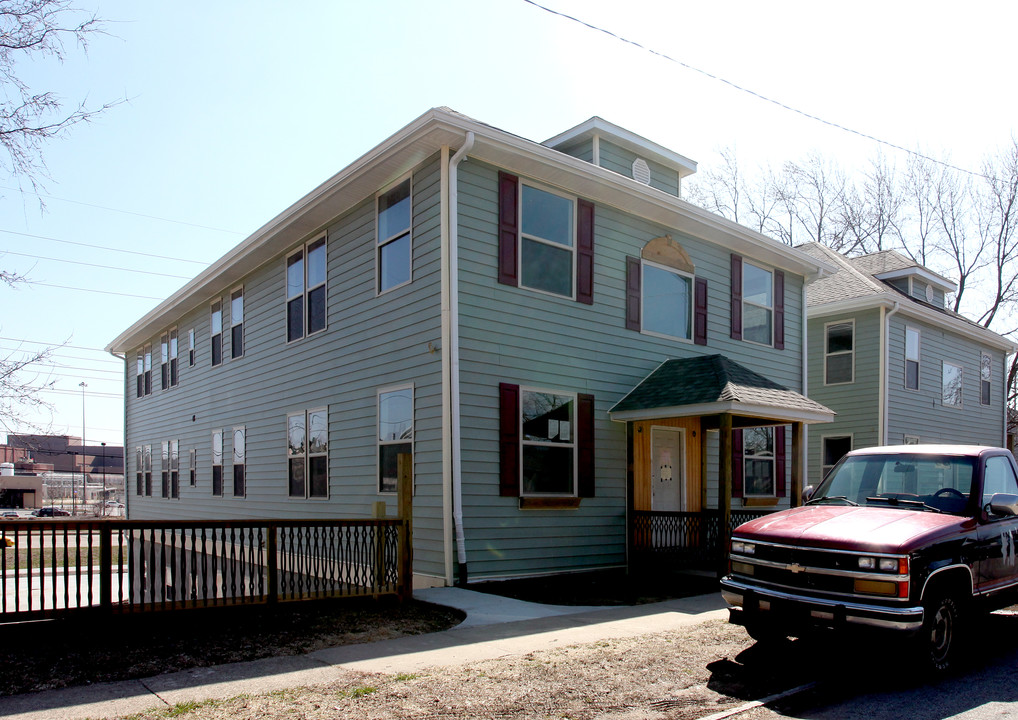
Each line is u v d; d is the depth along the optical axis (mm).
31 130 7879
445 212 10914
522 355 11633
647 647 6945
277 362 15680
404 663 6258
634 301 13547
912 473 7324
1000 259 29781
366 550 9039
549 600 9734
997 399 25609
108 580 6906
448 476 10539
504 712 5043
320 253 14367
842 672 6164
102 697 5188
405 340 11641
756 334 16188
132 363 25375
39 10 7555
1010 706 5309
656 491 13664
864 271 23469
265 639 7047
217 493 18000
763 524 6691
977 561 6438
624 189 12883
